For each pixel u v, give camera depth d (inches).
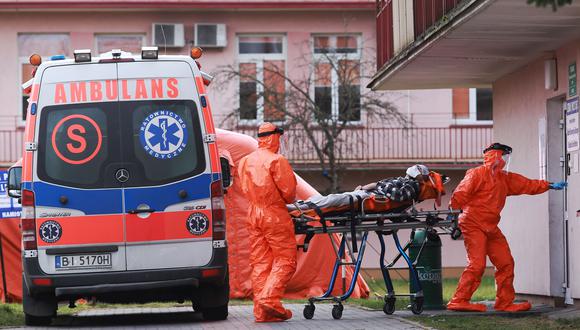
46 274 982.4
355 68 2647.6
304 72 2677.2
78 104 990.4
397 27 1323.8
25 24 2647.6
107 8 2635.3
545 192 1214.3
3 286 1656.0
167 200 991.6
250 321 1052.5
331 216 1042.1
